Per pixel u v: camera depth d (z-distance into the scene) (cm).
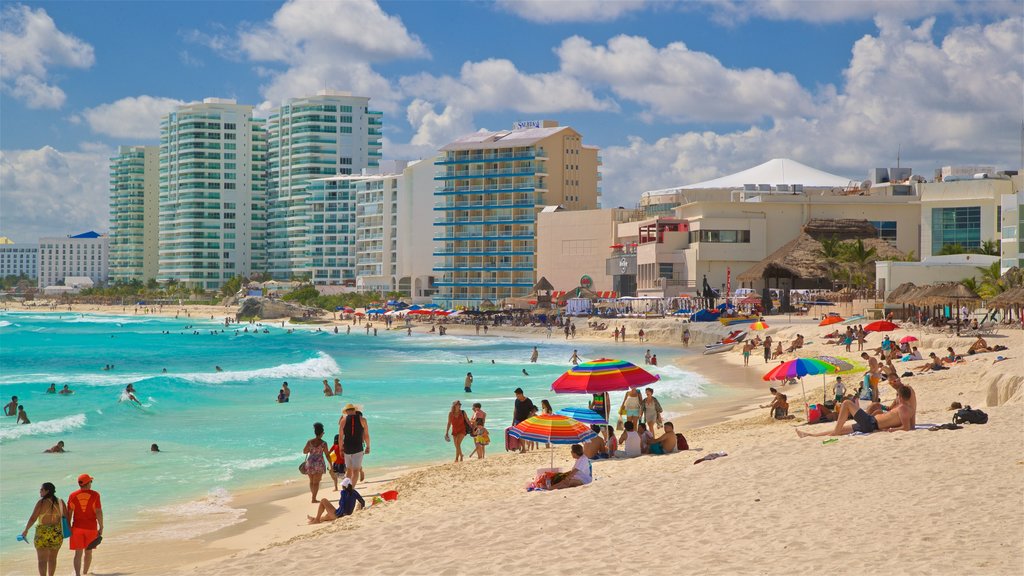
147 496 2612
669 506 1567
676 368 6638
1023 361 3306
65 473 2973
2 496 2658
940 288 6888
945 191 11744
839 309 10112
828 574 1106
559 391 2572
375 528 1631
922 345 6203
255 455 3294
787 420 3195
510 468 2469
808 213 13275
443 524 1577
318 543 1558
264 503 2488
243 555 1653
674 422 3759
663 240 13475
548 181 17875
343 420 2395
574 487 1900
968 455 1784
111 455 3297
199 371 7925
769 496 1580
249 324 18400
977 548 1164
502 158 18050
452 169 18675
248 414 4444
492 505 1717
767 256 13112
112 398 5241
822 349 6919
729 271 12475
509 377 6475
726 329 9856
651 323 11356
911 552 1169
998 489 1486
